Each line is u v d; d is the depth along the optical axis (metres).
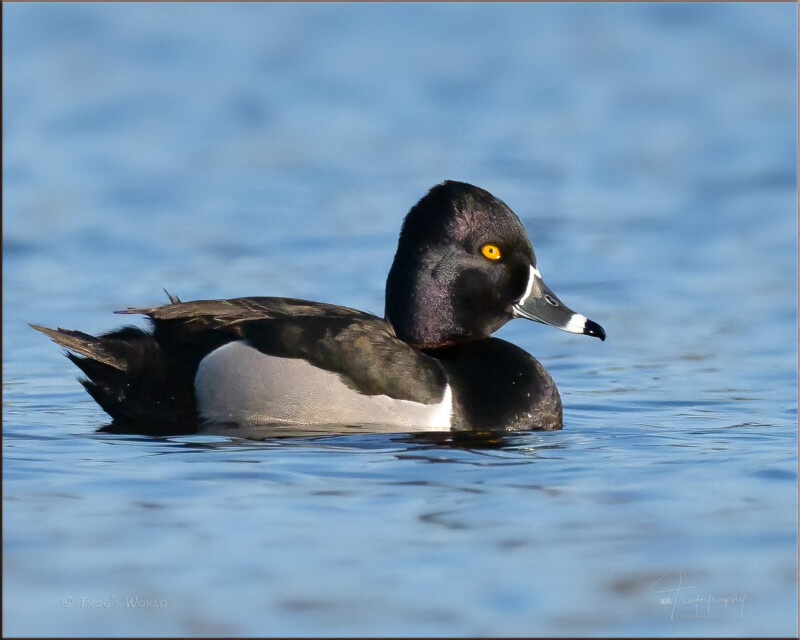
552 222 20.62
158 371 11.08
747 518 8.31
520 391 11.18
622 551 7.78
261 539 7.90
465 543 7.88
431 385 11.01
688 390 12.69
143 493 8.72
